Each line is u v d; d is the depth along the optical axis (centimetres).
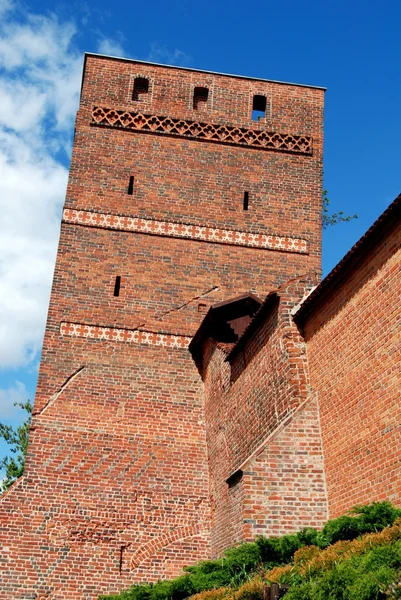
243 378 1889
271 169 2627
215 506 2022
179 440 2188
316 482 1456
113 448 2133
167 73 2705
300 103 2745
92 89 2631
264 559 1274
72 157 2519
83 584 1944
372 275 1341
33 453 2077
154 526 2047
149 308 2355
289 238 2533
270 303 1711
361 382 1345
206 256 2456
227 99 2700
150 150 2577
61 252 2375
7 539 1950
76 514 2022
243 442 1828
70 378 2211
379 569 875
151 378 2262
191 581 1400
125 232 2442
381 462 1248
